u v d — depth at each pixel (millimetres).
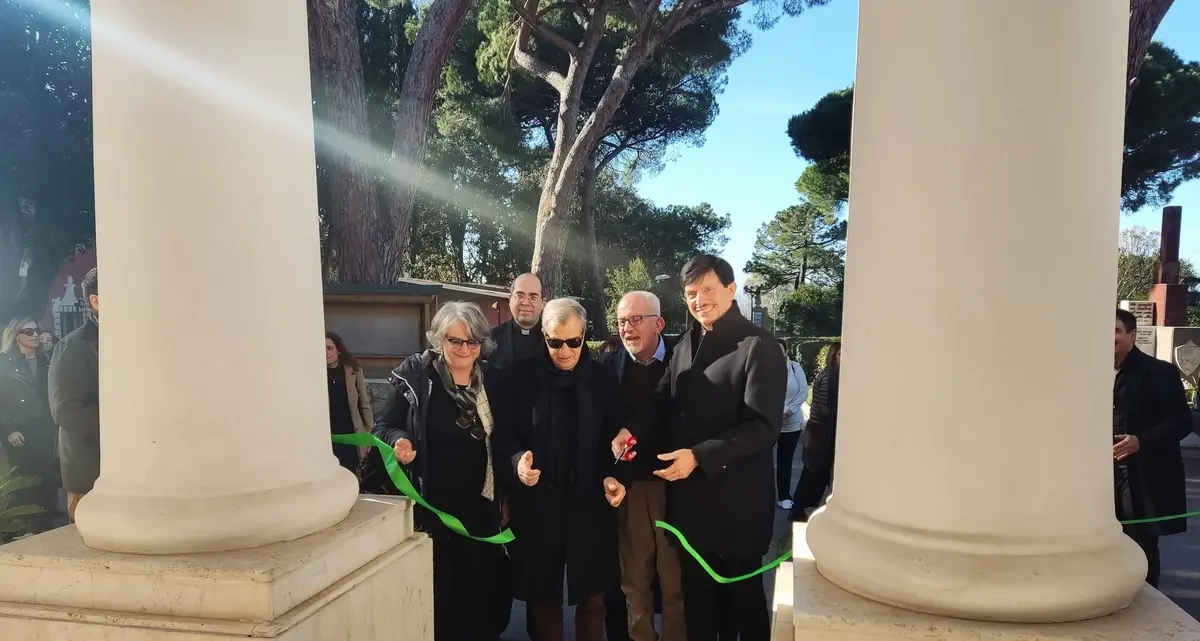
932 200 1424
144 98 1751
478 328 2785
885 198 1504
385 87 21141
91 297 3719
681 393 2828
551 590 2707
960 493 1415
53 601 1700
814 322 27953
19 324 4766
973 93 1387
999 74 1373
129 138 1762
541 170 25828
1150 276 27547
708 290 2732
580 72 13672
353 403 4438
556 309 2717
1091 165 1409
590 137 13078
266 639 1526
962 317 1403
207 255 1756
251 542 1744
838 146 18719
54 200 16234
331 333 4441
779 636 1618
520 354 4004
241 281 1795
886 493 1498
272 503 1786
